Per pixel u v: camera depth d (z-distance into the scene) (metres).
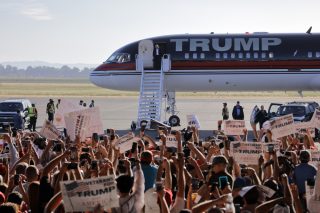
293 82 59.25
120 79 60.31
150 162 15.27
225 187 13.34
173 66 59.00
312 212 12.41
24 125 60.31
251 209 12.23
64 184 10.55
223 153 20.88
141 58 59.47
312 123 25.86
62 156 14.49
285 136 25.30
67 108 23.31
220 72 58.78
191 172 17.23
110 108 97.62
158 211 12.45
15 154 19.36
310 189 12.64
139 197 11.66
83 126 20.78
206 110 93.62
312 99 132.38
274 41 59.03
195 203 13.36
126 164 14.97
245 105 104.31
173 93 61.75
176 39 59.47
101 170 15.38
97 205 10.65
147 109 58.44
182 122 70.81
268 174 16.95
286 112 52.56
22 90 185.62
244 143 18.22
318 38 59.22
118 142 19.75
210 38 59.41
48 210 11.57
